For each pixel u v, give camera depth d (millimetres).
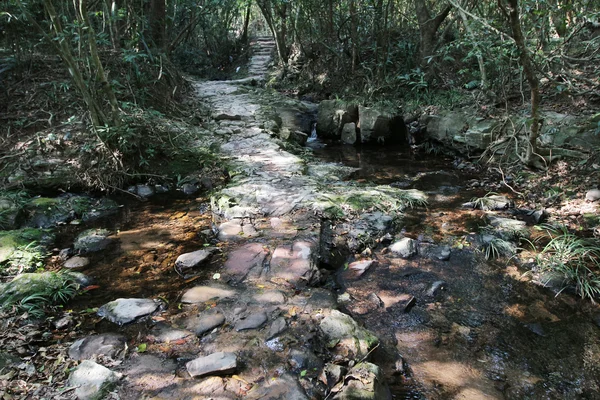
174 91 7117
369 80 8375
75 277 2943
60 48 4250
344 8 9875
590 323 2660
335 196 4227
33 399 1885
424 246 3555
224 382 1976
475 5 7336
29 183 4336
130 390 1943
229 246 3338
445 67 7812
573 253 3266
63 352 2227
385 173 5652
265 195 4180
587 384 2184
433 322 2664
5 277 2986
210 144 5688
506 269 3262
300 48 10992
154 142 5133
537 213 4023
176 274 3037
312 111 8508
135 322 2490
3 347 2244
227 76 13773
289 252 3172
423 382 2180
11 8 5145
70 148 4727
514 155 5348
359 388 1926
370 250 3467
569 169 4723
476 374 2250
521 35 3898
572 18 6129
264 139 6160
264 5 11078
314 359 2119
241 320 2418
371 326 2594
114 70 6160
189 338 2305
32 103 5195
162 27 7945
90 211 4195
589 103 5258
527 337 2537
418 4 7938
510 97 6105
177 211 4211
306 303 2584
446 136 6359
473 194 4762
